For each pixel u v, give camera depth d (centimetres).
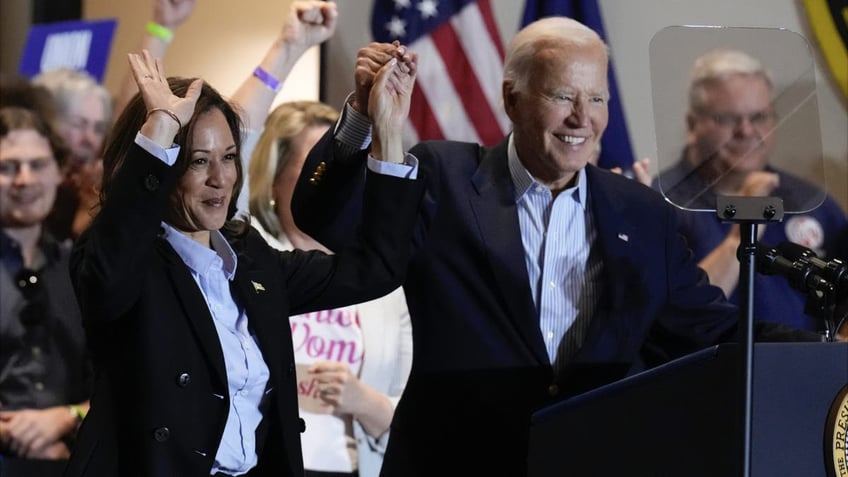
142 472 862
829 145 1691
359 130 1036
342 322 1434
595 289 1106
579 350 1076
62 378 1545
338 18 1738
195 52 1784
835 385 802
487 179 1127
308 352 1420
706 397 828
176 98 876
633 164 1706
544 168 1109
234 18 1781
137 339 878
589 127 1088
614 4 1725
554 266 1108
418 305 1101
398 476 1086
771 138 929
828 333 891
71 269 895
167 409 871
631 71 1719
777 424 795
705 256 1659
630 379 886
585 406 923
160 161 853
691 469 834
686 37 937
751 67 931
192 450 872
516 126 1115
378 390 1435
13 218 1606
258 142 1444
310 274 981
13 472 1319
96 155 1694
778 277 1634
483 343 1076
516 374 1070
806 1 1697
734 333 1152
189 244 917
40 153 1641
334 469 1379
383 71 991
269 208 1434
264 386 924
